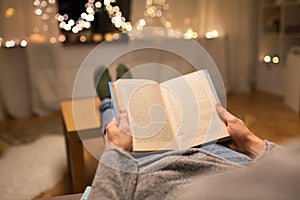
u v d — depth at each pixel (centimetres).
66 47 294
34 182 162
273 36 340
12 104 282
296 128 232
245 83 364
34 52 277
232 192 37
